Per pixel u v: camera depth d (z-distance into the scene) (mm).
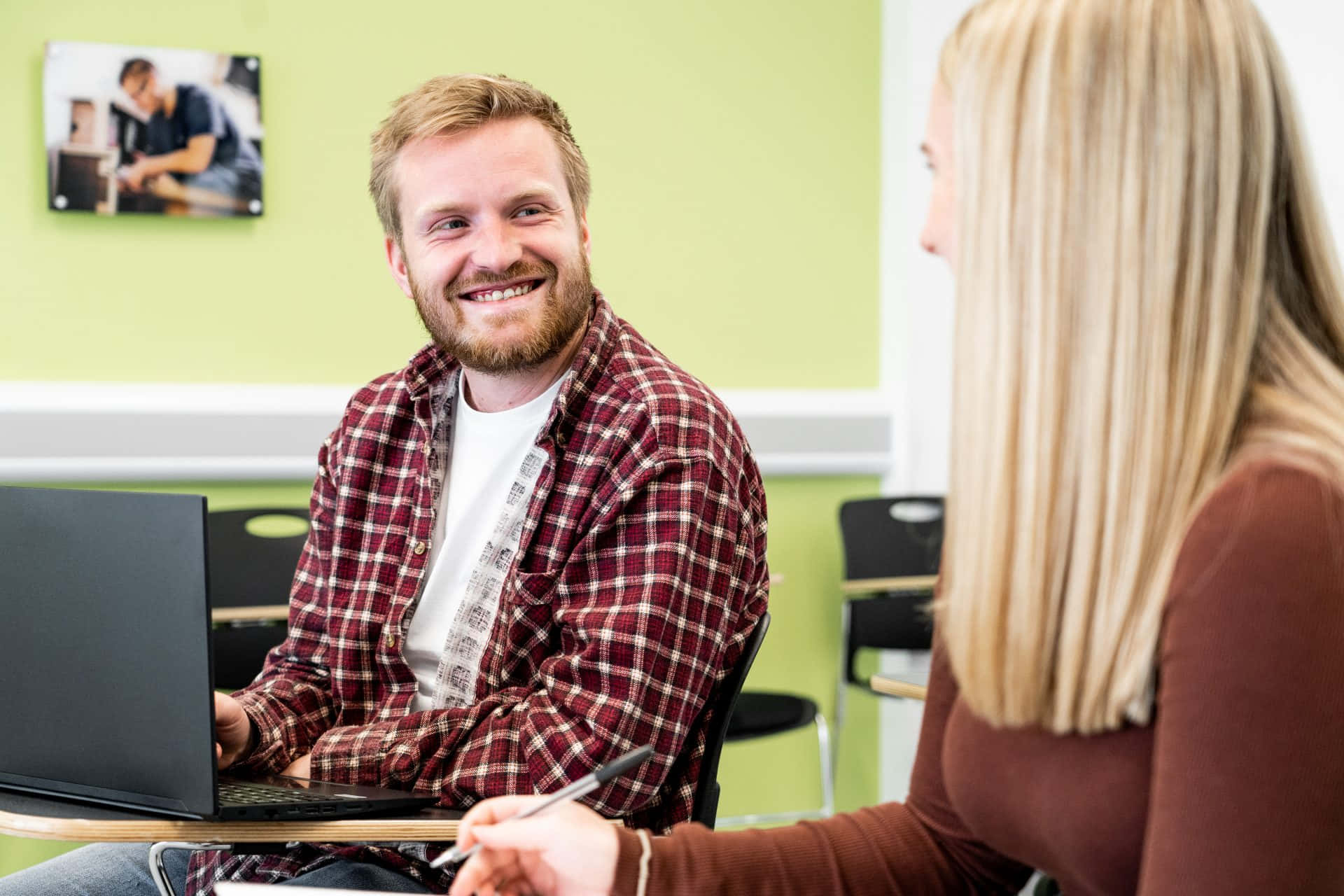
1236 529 794
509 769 1471
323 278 3225
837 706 3492
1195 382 837
